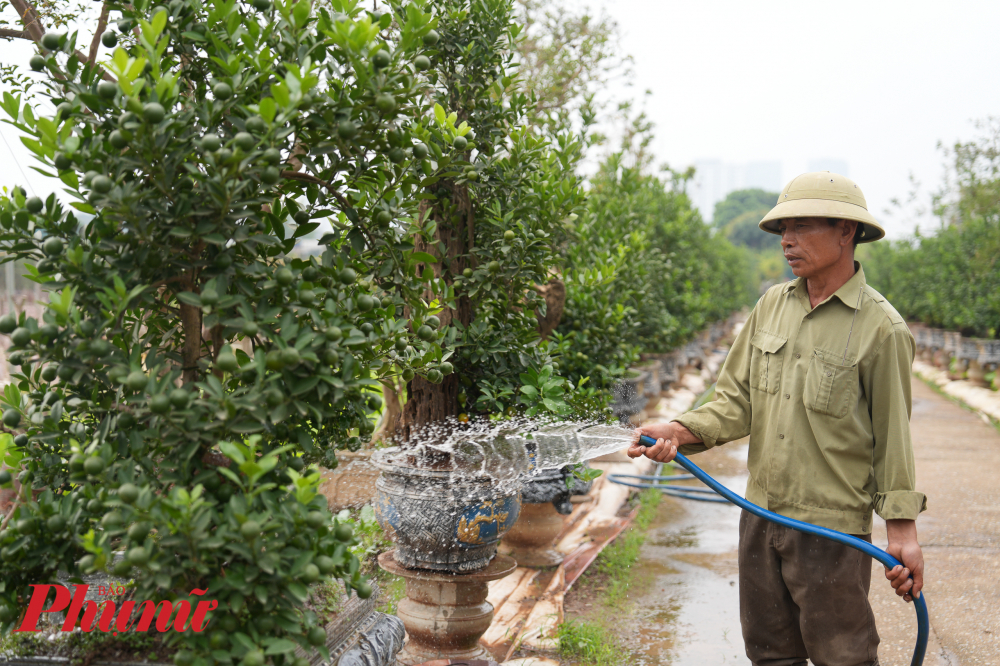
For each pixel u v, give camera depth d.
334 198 1.62
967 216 13.66
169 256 1.33
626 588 3.98
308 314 1.43
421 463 2.53
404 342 1.65
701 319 11.01
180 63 1.50
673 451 2.30
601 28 6.07
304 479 1.21
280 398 1.24
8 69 2.13
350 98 1.40
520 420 2.67
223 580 1.19
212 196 1.24
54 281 1.37
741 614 2.41
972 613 3.72
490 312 2.81
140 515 1.13
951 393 12.15
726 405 2.42
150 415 1.29
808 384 2.15
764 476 2.28
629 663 3.12
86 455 1.24
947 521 5.35
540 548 4.01
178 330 1.60
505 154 3.34
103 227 1.31
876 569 4.40
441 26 2.58
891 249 19.28
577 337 4.46
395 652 1.96
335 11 1.46
